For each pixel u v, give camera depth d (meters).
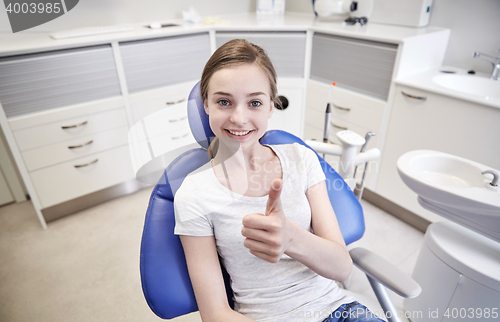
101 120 1.77
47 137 1.64
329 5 2.12
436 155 1.19
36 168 1.67
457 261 1.03
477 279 0.99
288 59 2.04
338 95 1.92
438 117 1.50
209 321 0.65
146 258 0.72
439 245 1.10
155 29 1.89
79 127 1.71
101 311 1.40
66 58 1.57
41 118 1.59
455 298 1.07
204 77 0.65
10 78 1.46
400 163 1.13
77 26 1.98
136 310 1.40
